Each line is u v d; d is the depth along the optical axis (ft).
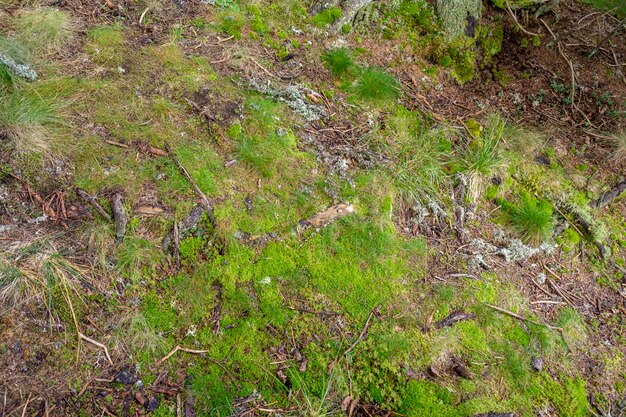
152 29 12.48
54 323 8.17
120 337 8.30
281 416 8.05
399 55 13.73
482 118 13.16
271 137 11.03
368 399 8.46
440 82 13.64
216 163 10.36
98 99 10.66
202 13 13.21
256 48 12.80
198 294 8.87
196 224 9.50
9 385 7.57
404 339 9.03
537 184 12.29
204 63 11.98
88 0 12.60
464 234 11.03
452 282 10.10
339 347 8.80
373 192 10.73
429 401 8.47
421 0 14.23
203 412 7.94
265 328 8.80
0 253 8.38
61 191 9.32
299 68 12.75
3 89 10.14
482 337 9.53
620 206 12.54
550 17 15.66
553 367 9.52
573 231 11.85
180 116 10.87
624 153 13.12
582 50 15.26
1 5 11.84
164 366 8.25
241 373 8.36
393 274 9.80
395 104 12.68
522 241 11.40
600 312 10.72
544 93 14.07
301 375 8.46
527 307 10.29
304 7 14.02
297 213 10.15
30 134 9.64
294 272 9.42
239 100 11.47
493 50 14.40
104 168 9.72
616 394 9.50
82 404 7.70
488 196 11.86
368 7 13.91
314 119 11.78
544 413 8.82
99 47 11.63
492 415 8.50
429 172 11.45
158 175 9.87
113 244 8.98
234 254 9.34
